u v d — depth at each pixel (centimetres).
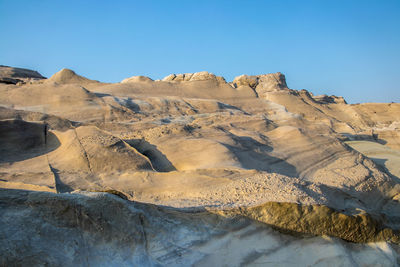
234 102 3350
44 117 1444
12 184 821
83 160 980
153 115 2275
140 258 591
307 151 1428
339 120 3822
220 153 1134
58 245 517
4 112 1408
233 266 664
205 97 3309
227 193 822
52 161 1000
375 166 1442
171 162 1111
